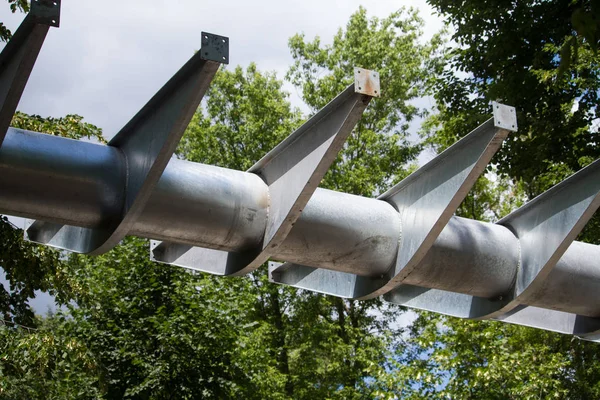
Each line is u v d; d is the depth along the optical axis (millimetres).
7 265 12672
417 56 29953
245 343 18625
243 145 29578
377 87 4129
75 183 4203
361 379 25484
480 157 4500
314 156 4348
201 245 4672
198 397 17438
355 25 30891
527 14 14453
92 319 17703
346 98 4199
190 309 17625
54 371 13375
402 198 5043
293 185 4473
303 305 27875
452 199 4633
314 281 5566
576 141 14688
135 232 4473
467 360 17016
